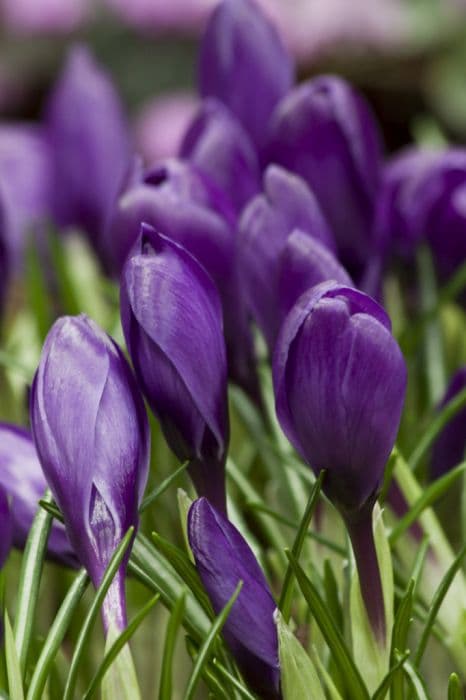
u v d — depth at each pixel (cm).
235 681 90
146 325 90
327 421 89
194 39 299
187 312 90
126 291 90
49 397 89
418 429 105
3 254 106
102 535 89
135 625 89
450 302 108
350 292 89
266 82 104
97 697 98
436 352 105
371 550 91
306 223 95
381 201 101
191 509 89
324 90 100
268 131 104
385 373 89
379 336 89
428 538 95
